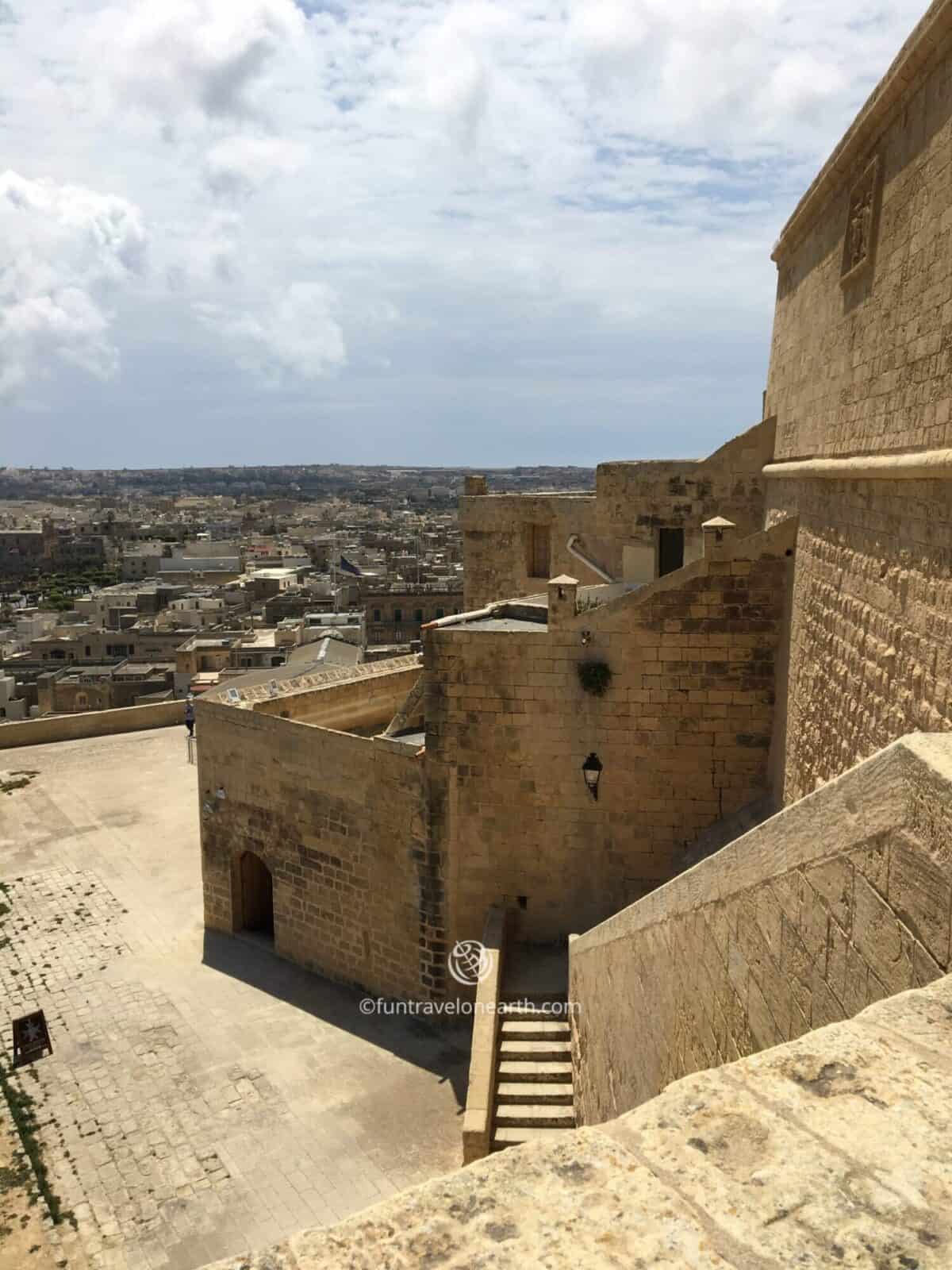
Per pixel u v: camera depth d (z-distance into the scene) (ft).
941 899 13.61
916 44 30.12
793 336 54.08
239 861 80.89
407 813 65.10
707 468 70.54
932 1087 11.03
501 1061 54.13
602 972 41.04
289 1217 50.42
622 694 58.95
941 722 27.99
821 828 18.06
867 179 37.73
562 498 92.38
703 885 25.53
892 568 33.19
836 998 17.28
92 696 261.65
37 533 627.46
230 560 503.20
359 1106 58.54
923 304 30.76
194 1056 64.23
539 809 61.57
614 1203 9.62
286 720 72.90
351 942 71.36
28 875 96.58
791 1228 9.11
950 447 27.86
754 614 56.54
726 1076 11.53
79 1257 48.29
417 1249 9.27
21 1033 63.16
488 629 60.75
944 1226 9.02
